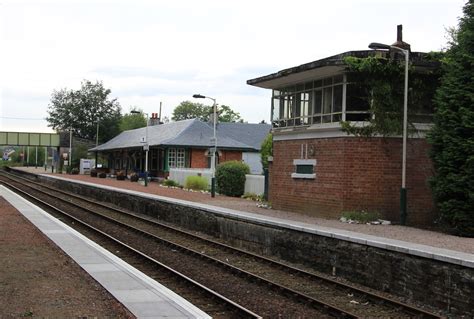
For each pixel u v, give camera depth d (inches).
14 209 942.4
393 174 727.7
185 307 320.5
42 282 382.0
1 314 298.0
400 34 751.7
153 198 1028.5
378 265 453.7
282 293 421.4
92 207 1168.2
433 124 703.7
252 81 914.1
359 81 737.0
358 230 605.3
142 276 407.2
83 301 331.9
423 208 733.3
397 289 432.8
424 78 748.0
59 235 625.9
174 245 649.0
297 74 794.2
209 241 684.7
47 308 313.1
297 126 850.8
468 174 590.6
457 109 620.1
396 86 733.9
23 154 4862.2
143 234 755.4
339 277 499.8
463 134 608.7
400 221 702.5
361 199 721.6
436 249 457.1
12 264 445.7
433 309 392.5
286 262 574.6
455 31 778.2
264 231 629.6
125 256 569.3
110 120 3117.6
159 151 1962.4
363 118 737.0
